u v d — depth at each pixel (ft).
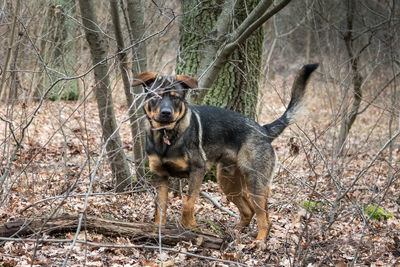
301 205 18.03
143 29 20.95
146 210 20.20
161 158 16.69
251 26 20.80
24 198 19.47
